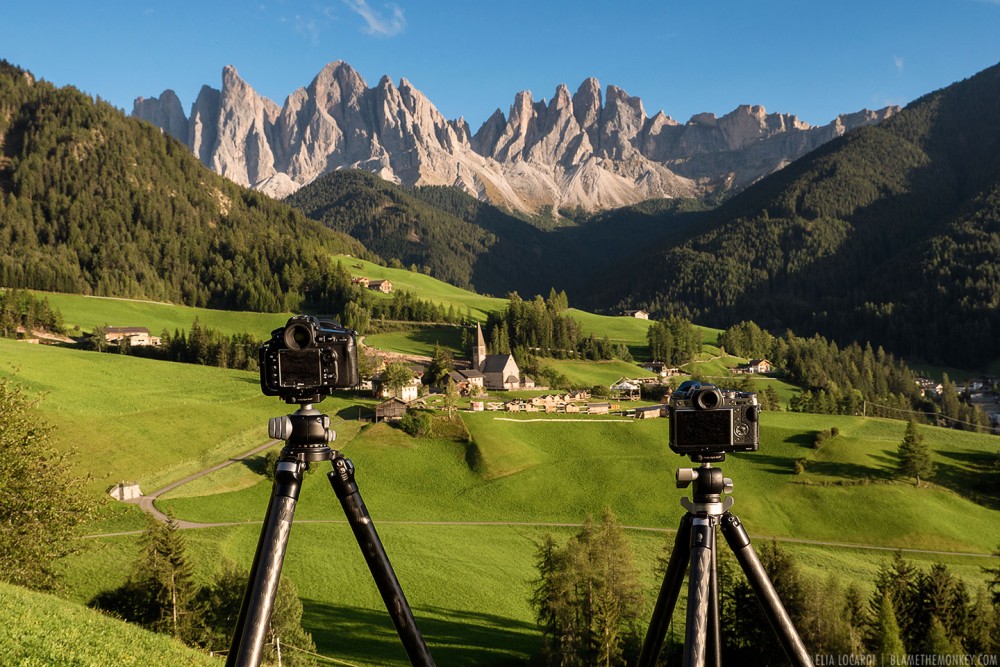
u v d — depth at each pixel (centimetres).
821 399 14575
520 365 16988
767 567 4403
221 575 4197
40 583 2603
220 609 3909
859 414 15025
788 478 9062
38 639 1330
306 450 469
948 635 4338
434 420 10581
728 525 503
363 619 5097
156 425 9688
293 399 471
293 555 6344
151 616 3803
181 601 3797
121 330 16212
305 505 8019
